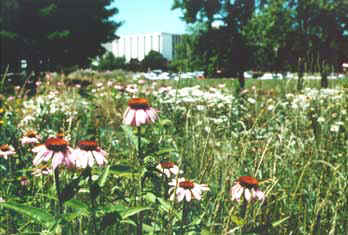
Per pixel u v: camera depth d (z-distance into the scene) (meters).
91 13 25.88
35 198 2.28
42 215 1.62
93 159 1.78
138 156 2.04
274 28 22.41
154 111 2.08
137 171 1.98
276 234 2.48
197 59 29.62
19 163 2.96
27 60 24.66
